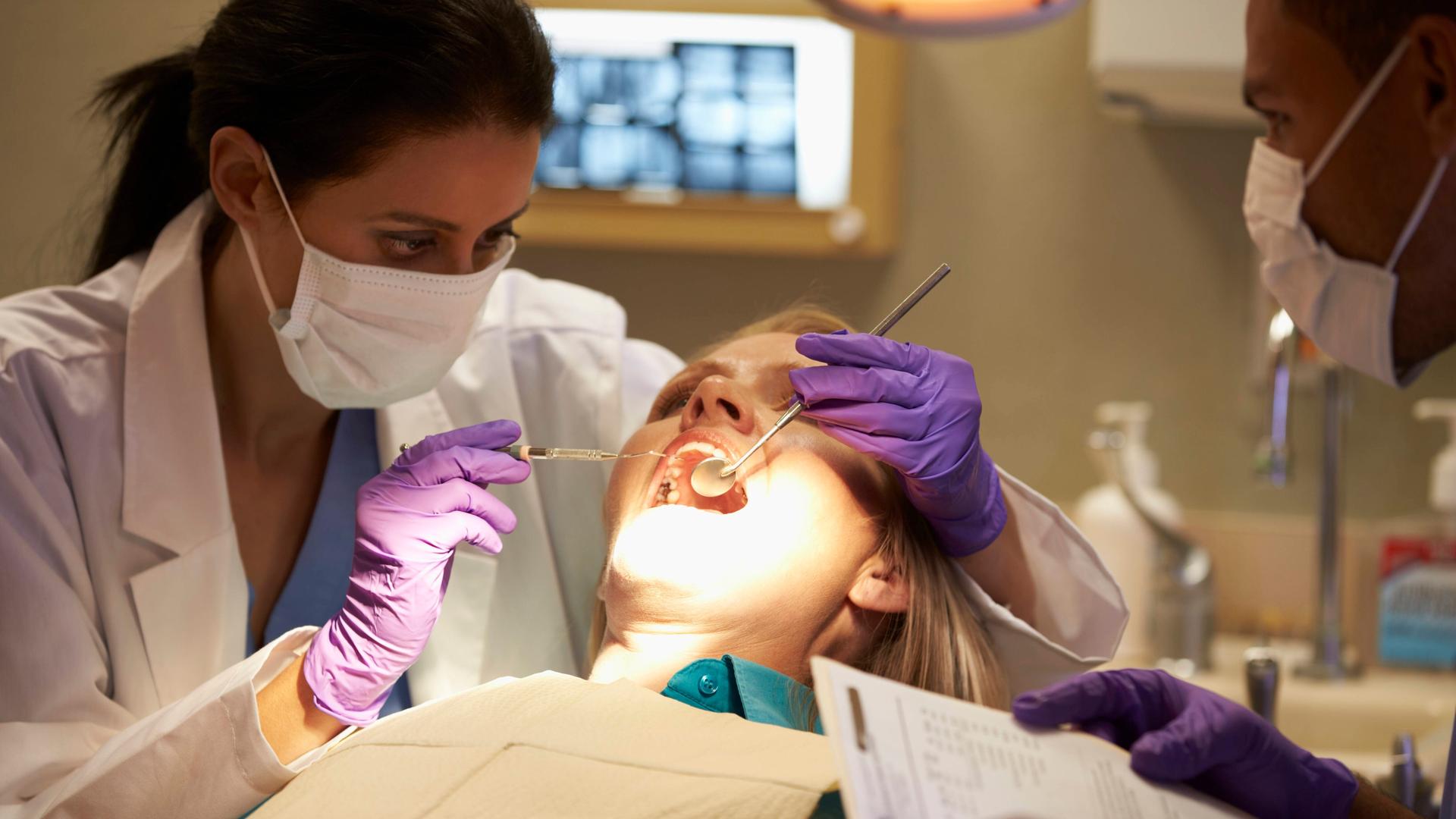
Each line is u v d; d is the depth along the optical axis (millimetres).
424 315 1201
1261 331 2211
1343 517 2266
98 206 1540
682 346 2359
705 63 2268
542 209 2289
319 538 1402
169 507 1259
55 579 1163
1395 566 2152
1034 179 2283
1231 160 2238
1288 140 1080
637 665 1190
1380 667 2164
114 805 1054
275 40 1128
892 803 763
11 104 2367
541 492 1527
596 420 1530
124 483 1246
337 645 1121
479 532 1164
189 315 1292
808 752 955
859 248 2262
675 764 947
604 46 2275
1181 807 890
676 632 1178
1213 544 2291
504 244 1272
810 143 2260
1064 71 2264
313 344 1215
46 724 1144
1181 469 2301
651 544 1166
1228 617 2293
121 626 1245
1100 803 854
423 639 1149
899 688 878
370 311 1192
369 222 1145
